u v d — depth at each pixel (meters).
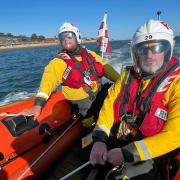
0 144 2.49
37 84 10.09
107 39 4.29
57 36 3.01
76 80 2.94
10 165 2.36
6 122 2.13
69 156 2.78
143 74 1.77
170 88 1.65
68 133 2.97
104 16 4.24
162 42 1.65
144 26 1.71
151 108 1.68
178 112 1.53
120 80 1.95
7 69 16.62
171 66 1.69
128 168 1.67
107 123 1.89
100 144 1.80
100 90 3.14
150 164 1.68
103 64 3.15
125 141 1.87
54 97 3.46
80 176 2.29
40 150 2.65
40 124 2.92
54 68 2.89
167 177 1.55
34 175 2.38
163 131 1.54
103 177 1.88
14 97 8.20
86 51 3.03
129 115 1.81
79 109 3.10
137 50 1.72
